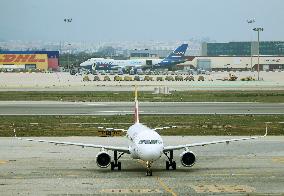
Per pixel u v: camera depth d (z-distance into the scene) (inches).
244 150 6363.2
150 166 4798.2
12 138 7411.4
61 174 4817.9
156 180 4500.5
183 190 4082.2
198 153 6146.7
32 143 6948.8
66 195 3929.6
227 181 4453.7
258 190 4079.7
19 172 4921.3
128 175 4756.4
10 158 5767.7
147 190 4089.6
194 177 4640.8
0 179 4574.3
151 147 4603.8
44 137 7509.8
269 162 5492.1
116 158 5078.7
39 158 5767.7
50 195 3929.6
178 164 5378.9
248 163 5433.1
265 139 7308.1
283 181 4453.7
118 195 3924.7
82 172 4921.3
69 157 5841.5
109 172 4923.7
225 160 5634.8
